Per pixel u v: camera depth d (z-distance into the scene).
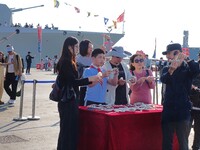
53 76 27.31
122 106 5.39
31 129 7.67
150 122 4.98
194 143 5.96
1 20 45.62
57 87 4.69
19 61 11.27
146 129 4.95
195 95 5.75
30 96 14.07
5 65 11.26
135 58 6.05
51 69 41.69
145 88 5.94
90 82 4.68
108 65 5.75
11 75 11.27
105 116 4.62
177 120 4.65
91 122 4.85
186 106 4.67
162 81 4.82
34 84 8.80
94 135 4.80
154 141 5.04
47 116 9.31
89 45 6.15
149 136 4.98
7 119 8.73
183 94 4.67
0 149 6.05
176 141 5.22
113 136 4.59
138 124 4.86
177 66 4.68
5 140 6.66
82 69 5.96
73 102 4.72
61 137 4.77
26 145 6.35
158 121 5.07
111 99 5.65
